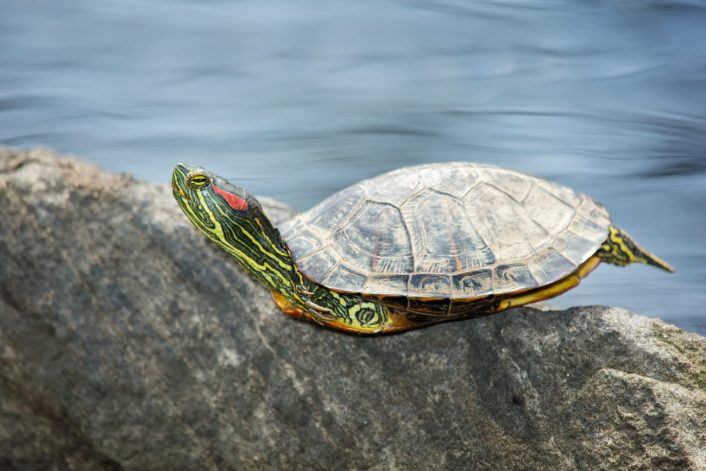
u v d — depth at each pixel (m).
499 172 7.98
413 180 7.84
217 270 8.07
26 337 7.74
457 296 7.03
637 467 6.86
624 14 26.86
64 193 7.88
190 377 7.89
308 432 7.82
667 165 17.66
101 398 7.86
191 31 25.59
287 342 7.95
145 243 7.99
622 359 7.15
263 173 16.94
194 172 7.29
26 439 7.95
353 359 7.90
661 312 12.20
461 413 7.70
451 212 7.50
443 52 25.03
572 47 25.12
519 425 7.45
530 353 7.45
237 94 21.61
